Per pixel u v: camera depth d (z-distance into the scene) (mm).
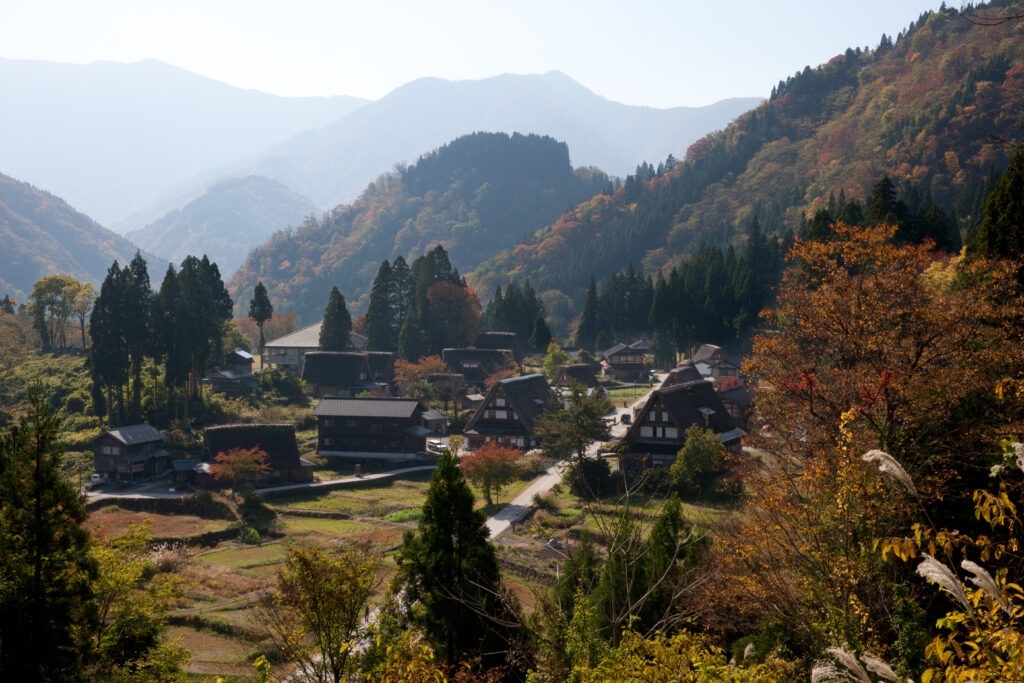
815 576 17250
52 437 20234
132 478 71562
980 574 6242
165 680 23641
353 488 72312
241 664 33156
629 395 112812
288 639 19406
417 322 128875
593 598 17453
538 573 41000
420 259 144625
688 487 54375
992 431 20141
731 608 20656
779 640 18438
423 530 21781
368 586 20109
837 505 16719
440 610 20609
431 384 105312
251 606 40938
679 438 64500
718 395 73688
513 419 83250
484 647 20000
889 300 24906
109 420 84000
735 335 124250
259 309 129125
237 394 102125
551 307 198125
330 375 110000
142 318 84750
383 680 14008
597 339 148625
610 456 69688
